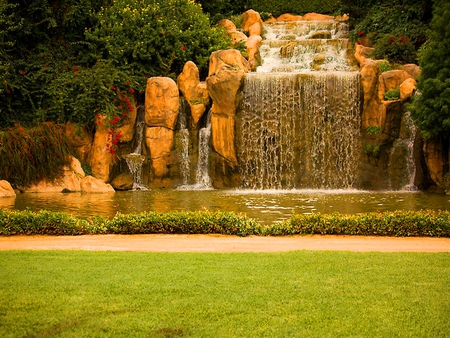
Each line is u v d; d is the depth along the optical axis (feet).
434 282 26.40
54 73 88.99
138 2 97.50
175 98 83.20
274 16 126.62
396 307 22.98
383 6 104.22
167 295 24.40
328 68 96.99
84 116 83.35
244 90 82.64
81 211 55.57
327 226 41.78
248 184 82.89
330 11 124.88
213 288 25.36
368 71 80.28
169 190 79.82
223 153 82.58
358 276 27.40
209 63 88.22
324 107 81.82
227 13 120.67
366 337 20.22
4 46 87.61
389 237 40.68
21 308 22.77
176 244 37.60
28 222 42.06
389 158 79.56
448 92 69.87
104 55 93.97
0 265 29.76
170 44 94.27
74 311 22.49
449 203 60.64
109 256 32.30
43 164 77.46
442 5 74.59
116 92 85.92
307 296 24.32
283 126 82.48
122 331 20.66
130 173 83.51
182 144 84.33
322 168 81.92
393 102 79.20
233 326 21.13
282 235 41.57
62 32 94.58
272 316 22.09
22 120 86.07
